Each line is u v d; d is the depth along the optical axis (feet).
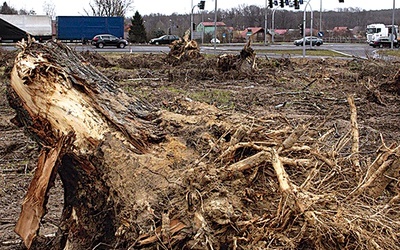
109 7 207.31
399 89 47.88
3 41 129.90
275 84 54.13
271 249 10.09
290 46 155.22
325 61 79.82
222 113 14.83
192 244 10.37
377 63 63.72
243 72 58.95
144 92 45.68
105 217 12.23
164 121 13.85
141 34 172.65
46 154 12.86
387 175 11.50
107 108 13.37
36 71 12.98
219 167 11.92
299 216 10.41
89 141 12.60
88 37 146.10
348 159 12.78
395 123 34.37
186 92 46.68
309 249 10.31
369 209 10.77
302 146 12.69
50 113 13.01
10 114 34.55
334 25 297.53
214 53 97.76
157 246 10.43
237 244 10.39
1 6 263.70
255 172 11.77
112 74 57.98
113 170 11.93
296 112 37.29
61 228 13.52
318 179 12.16
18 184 21.30
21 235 12.55
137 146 12.70
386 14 303.48
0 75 52.75
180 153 12.62
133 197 11.24
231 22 274.36
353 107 13.98
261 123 14.48
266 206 11.41
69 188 13.42
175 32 231.71
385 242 10.09
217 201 10.77
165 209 10.91
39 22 134.92
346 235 10.11
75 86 13.41
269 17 272.72
